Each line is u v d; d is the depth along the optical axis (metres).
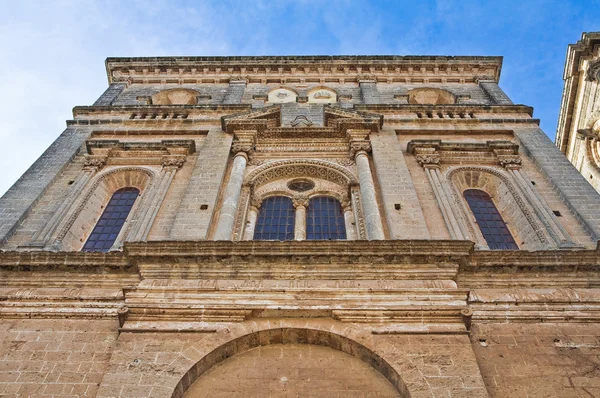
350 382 11.87
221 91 31.20
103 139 23.95
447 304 12.99
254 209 20.00
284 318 13.00
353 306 13.07
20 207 18.50
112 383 11.13
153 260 14.23
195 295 13.39
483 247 17.41
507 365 12.27
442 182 20.38
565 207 18.92
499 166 22.00
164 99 31.12
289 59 33.19
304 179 22.00
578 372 12.05
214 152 22.02
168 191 19.84
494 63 33.06
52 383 11.76
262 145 23.48
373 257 14.14
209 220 17.31
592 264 14.60
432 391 10.91
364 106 26.58
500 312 13.74
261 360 12.44
